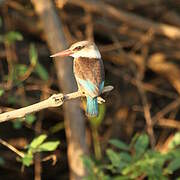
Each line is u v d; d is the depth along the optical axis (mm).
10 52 12617
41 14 11695
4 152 13125
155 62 13633
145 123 13695
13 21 13375
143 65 13516
